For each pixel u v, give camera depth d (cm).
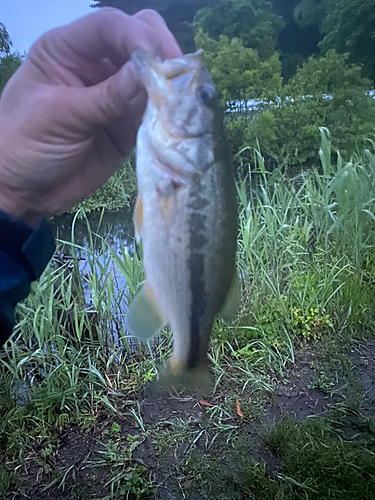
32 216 29
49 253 28
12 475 47
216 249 26
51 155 27
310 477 44
